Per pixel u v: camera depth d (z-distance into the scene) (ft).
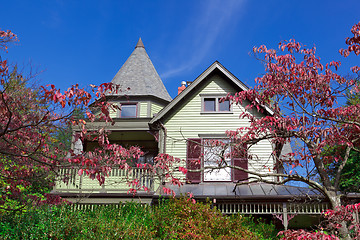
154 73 83.92
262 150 56.44
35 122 28.68
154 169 32.99
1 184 34.53
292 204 48.32
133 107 74.43
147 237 37.91
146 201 53.72
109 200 54.29
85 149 65.72
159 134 60.34
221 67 62.44
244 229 39.73
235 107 60.95
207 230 38.58
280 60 33.24
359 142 33.81
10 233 33.50
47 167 32.53
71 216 38.09
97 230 37.17
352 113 32.09
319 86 32.65
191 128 60.23
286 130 33.47
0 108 26.25
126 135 67.97
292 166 33.76
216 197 49.42
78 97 24.11
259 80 33.86
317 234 22.56
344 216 25.64
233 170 55.98
